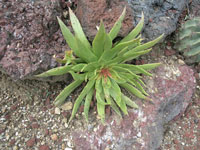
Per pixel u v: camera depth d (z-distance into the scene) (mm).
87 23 323
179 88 381
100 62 309
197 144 385
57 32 344
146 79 381
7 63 294
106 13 323
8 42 304
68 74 354
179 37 405
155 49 421
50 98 368
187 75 404
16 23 313
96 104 360
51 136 340
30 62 305
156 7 392
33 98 365
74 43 298
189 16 452
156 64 332
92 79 320
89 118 350
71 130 346
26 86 359
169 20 392
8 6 313
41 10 328
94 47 300
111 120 343
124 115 346
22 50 307
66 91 320
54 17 336
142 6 361
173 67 410
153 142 345
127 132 334
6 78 351
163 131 381
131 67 325
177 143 383
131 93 369
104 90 317
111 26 322
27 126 344
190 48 397
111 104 333
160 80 383
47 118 354
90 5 318
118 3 331
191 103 426
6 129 338
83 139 334
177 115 405
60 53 333
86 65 289
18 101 363
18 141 330
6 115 348
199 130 401
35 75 305
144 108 354
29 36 315
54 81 349
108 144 329
